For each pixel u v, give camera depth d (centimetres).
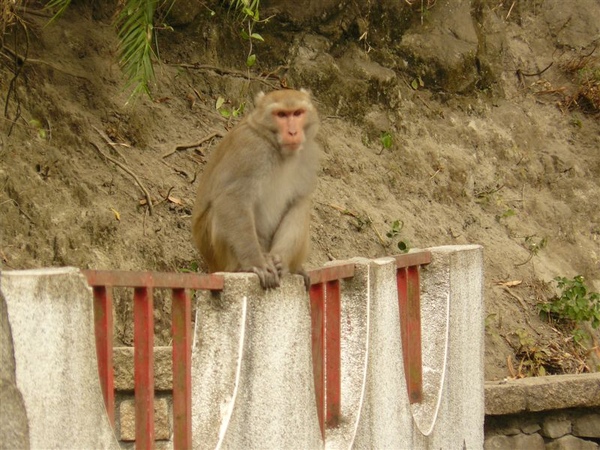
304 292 1175
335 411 1256
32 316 813
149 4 1803
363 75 2353
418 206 2275
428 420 1445
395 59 2447
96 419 880
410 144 2366
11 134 1792
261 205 1476
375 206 2202
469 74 2530
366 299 1295
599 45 2805
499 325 2112
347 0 2367
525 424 1791
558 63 2758
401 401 1373
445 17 2550
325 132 2252
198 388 1067
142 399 942
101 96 1972
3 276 792
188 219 1903
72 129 1886
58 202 1766
